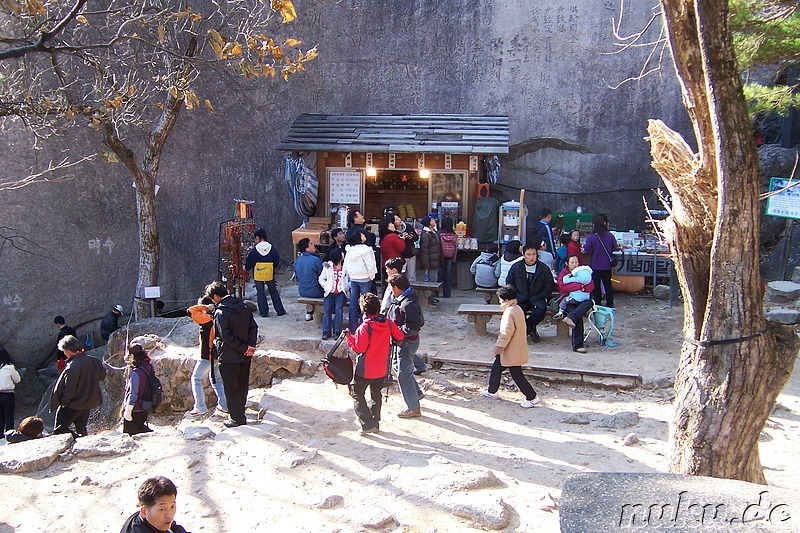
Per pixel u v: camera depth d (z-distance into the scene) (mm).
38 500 5996
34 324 15305
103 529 5477
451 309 12672
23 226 14969
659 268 13508
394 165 14297
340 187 14570
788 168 14359
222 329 7848
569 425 7863
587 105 16219
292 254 17359
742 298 4590
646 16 15672
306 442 7359
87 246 15594
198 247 16672
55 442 7113
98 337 15805
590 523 2518
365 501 5781
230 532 5359
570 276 10281
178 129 16219
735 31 7965
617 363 9641
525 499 5859
